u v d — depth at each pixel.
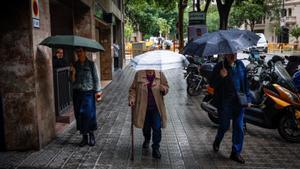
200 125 8.32
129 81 17.27
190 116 9.35
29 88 6.03
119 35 24.75
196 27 17.72
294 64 9.15
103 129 7.84
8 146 6.14
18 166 5.46
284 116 6.85
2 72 5.98
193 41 5.75
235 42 5.36
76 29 11.32
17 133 6.12
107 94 13.08
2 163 5.57
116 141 6.89
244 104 5.57
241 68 5.75
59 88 8.32
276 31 54.88
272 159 5.93
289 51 45.09
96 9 12.92
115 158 5.89
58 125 8.01
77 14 11.30
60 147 6.43
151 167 5.50
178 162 5.74
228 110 5.77
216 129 7.93
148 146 6.44
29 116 6.10
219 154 6.16
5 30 5.88
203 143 6.82
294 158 6.00
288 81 7.11
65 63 8.70
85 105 6.41
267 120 7.04
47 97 6.60
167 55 5.45
